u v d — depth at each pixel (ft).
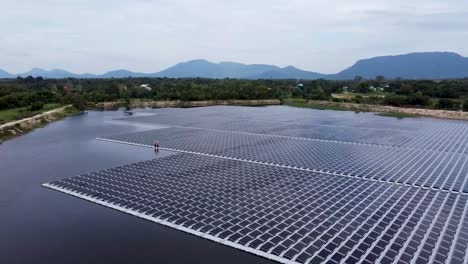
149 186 122.01
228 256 78.59
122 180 128.77
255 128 256.32
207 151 177.47
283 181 127.75
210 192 115.85
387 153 174.81
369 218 96.07
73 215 99.45
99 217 98.02
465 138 219.20
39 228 91.61
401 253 78.43
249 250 80.12
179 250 81.00
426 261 75.20
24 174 138.72
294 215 97.91
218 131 240.94
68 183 125.49
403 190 118.62
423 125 275.80
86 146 192.24
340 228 90.38
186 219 95.50
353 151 179.11
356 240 84.38
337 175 135.74
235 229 89.81
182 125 270.26
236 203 106.32
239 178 131.13
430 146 192.54
